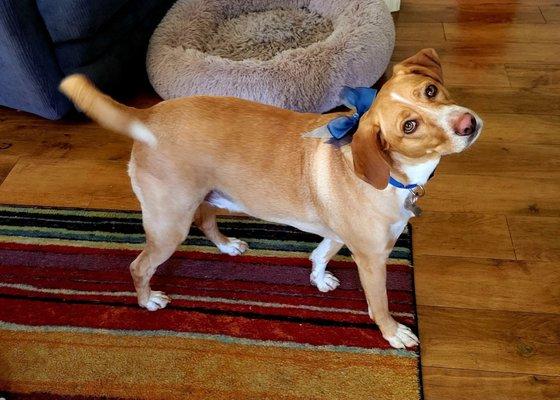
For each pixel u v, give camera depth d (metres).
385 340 1.58
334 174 1.35
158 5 2.39
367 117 1.27
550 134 2.01
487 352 1.55
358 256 1.45
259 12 2.47
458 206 1.83
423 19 2.56
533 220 1.79
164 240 1.51
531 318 1.59
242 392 1.53
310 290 1.70
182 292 1.72
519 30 2.45
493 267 1.70
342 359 1.56
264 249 1.80
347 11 2.19
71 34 1.99
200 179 1.44
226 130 1.40
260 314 1.66
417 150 1.26
